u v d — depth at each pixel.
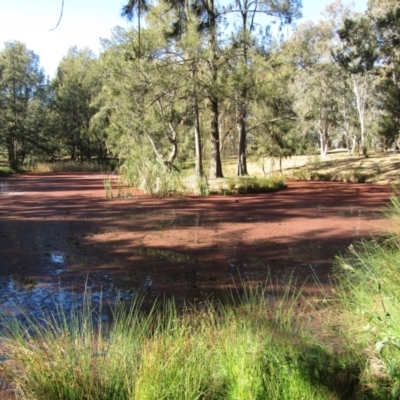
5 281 4.42
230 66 12.71
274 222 8.05
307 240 6.37
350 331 2.60
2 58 33.06
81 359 2.12
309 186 16.98
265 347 2.24
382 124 17.95
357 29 19.89
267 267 4.90
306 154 31.92
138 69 12.66
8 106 33.03
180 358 2.16
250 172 24.22
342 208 10.05
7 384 2.19
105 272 4.75
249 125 17.75
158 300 3.80
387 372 2.04
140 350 2.30
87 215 9.06
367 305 2.71
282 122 17.19
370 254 4.17
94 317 3.35
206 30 12.53
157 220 8.35
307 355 2.20
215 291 4.05
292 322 2.91
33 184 17.94
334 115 31.44
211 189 13.43
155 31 12.43
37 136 34.31
